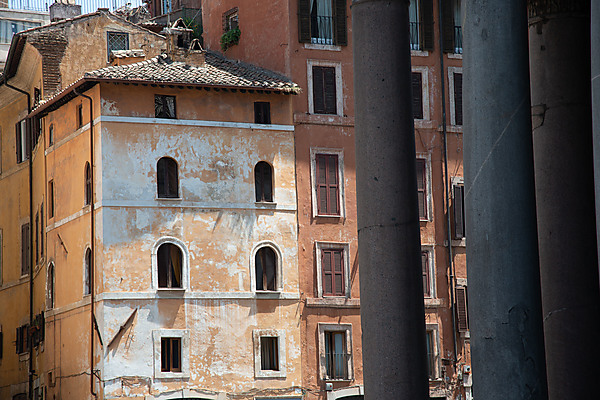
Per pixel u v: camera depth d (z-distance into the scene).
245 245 58.56
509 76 18.84
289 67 61.22
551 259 21.67
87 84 57.19
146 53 67.06
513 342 18.33
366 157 20.36
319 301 59.69
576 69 22.14
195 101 58.66
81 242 59.00
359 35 20.67
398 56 20.52
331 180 61.00
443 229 63.00
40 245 65.25
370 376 19.98
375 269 20.06
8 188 71.50
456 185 63.50
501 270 18.50
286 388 58.25
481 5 19.06
